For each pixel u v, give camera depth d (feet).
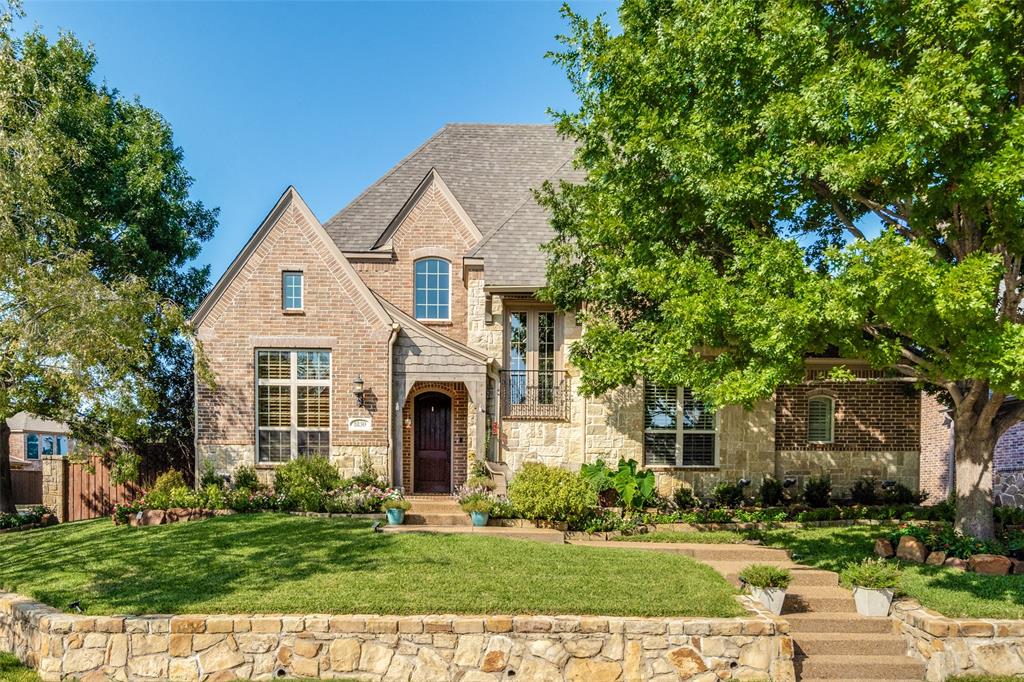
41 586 31.24
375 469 50.88
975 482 36.45
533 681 26.32
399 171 67.67
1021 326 25.64
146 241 64.49
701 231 38.88
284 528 40.22
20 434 123.24
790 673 26.55
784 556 38.83
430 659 26.35
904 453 54.24
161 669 26.16
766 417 53.36
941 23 25.68
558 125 42.19
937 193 28.25
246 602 27.81
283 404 51.83
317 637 26.37
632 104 37.50
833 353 52.65
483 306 56.08
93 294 36.55
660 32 34.88
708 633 26.66
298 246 52.08
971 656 27.07
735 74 31.99
